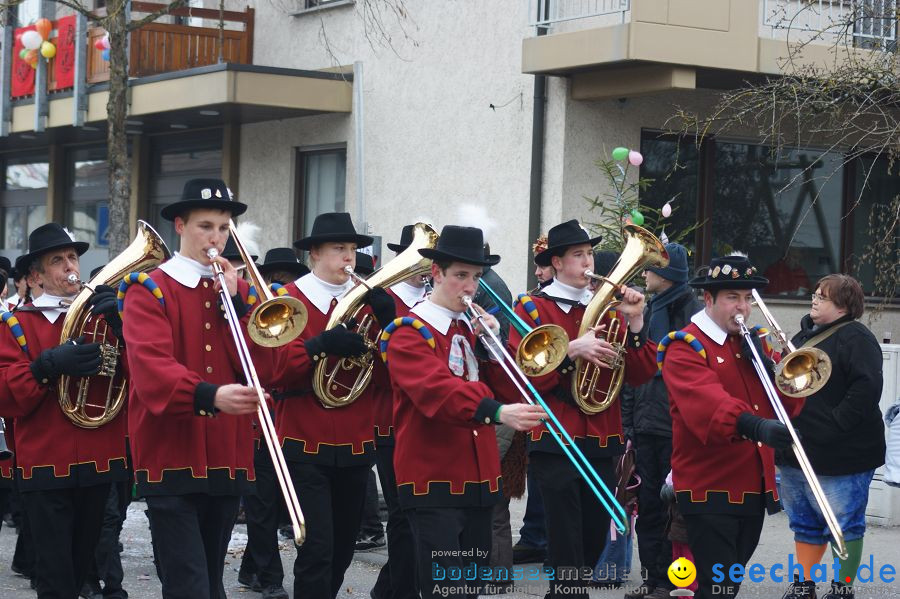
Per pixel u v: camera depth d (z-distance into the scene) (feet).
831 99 58.29
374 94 87.10
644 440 44.39
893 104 58.85
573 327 40.01
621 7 68.59
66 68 100.48
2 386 37.22
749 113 69.00
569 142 73.10
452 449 34.86
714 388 35.37
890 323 81.05
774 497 36.04
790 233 78.59
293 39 94.07
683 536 41.91
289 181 93.76
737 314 36.42
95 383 38.63
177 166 104.58
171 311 34.06
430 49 82.64
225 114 91.56
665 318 45.65
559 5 73.67
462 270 35.35
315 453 40.40
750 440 34.71
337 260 43.06
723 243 76.84
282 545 57.06
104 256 112.88
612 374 39.17
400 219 85.10
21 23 110.11
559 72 71.41
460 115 80.53
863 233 80.48
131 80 92.58
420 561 34.73
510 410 32.99
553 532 38.45
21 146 120.67
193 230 34.60
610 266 44.39
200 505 34.50
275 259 55.01
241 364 34.32
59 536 38.47
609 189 73.87
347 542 42.11
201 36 95.40
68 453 38.19
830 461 41.60
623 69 69.56
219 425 34.32
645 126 74.64
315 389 40.11
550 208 73.82
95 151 114.42
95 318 39.55
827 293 42.24
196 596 33.17
